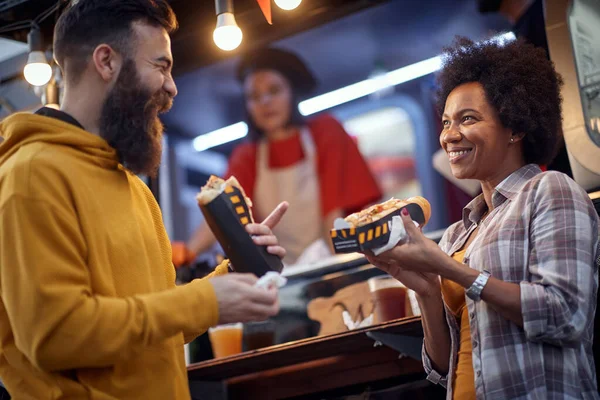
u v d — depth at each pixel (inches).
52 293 56.2
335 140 121.4
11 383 61.4
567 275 63.5
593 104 101.9
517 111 73.5
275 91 126.7
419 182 113.9
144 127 66.6
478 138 73.4
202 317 58.7
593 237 66.2
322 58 124.3
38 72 119.0
